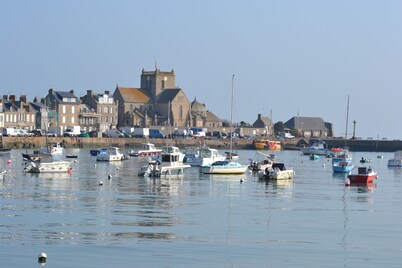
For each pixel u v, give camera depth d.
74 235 55.69
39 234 55.81
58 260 48.28
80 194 81.50
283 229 60.53
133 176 108.75
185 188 90.88
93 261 48.22
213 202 76.81
